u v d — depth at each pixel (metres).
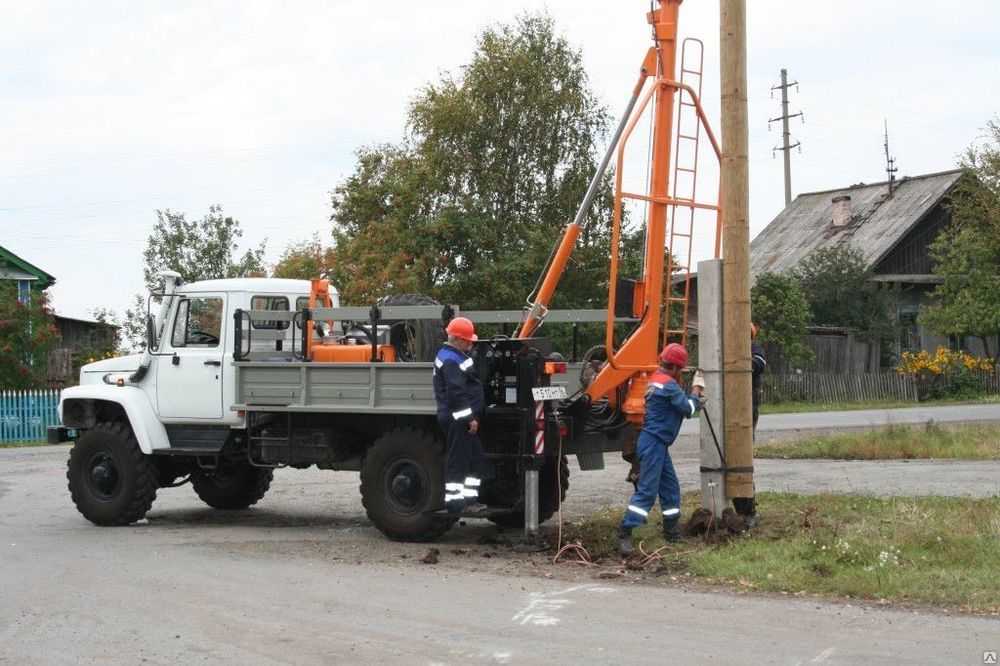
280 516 12.52
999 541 8.38
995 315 33.91
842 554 8.28
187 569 8.94
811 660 5.86
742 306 9.62
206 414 11.59
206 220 38.91
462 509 9.59
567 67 37.44
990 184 37.59
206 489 13.05
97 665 6.12
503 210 36.75
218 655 6.27
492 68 36.59
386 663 6.02
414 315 10.66
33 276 34.91
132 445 11.75
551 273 10.67
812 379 34.00
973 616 6.78
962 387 35.47
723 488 9.59
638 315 10.18
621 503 12.35
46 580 8.57
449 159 36.34
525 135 36.97
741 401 9.61
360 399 10.48
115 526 11.77
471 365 9.61
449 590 7.91
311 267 37.69
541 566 8.88
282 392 10.97
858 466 14.58
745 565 8.22
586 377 10.13
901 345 38.81
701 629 6.60
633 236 16.50
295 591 7.97
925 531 8.77
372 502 10.28
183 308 11.91
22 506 13.62
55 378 32.34
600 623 6.80
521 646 6.30
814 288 36.66
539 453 9.52
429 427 10.33
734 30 9.59
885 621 6.69
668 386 9.05
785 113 57.75
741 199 9.63
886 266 41.09
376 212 33.94
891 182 46.12
